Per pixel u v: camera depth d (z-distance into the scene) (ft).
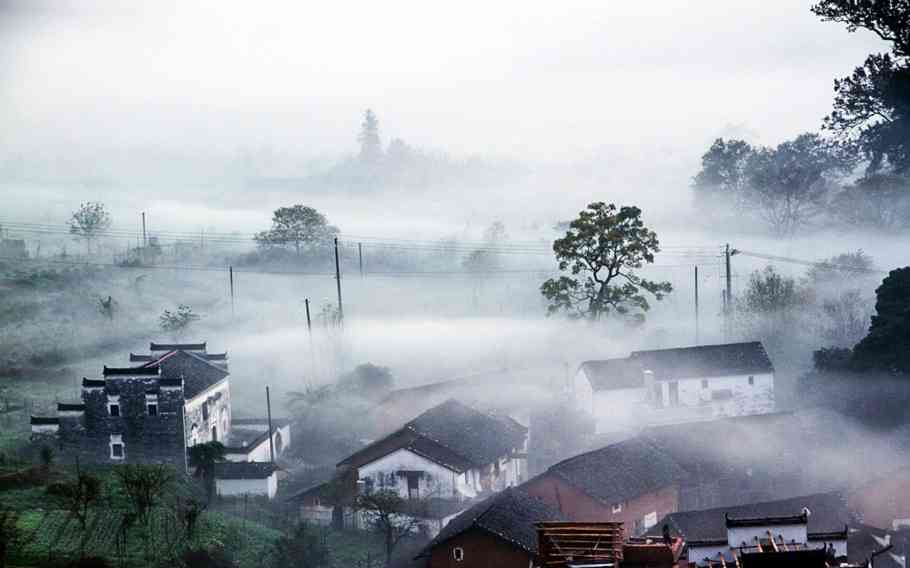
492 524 227.20
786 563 118.01
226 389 350.23
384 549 267.80
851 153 598.75
